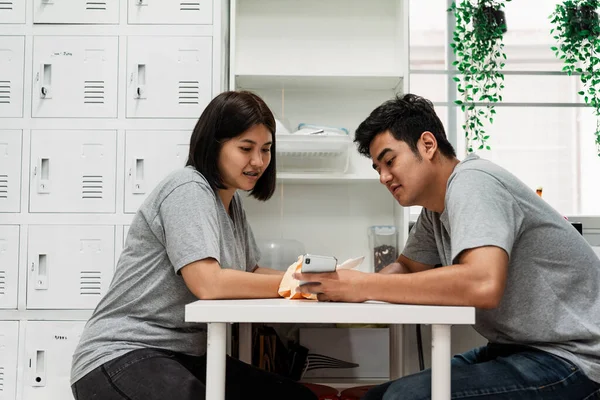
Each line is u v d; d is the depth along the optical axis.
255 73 2.39
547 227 1.38
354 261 1.45
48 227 2.19
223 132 1.56
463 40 2.65
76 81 2.22
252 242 1.89
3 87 2.22
